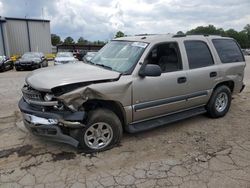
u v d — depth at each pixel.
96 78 3.71
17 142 4.20
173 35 4.81
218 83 5.40
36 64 18.81
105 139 3.97
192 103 5.00
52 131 3.62
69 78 3.63
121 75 3.95
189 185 3.11
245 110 6.27
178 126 5.07
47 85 3.51
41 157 3.73
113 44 5.02
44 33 37.94
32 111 3.67
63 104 3.56
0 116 5.59
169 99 4.53
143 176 3.29
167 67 4.53
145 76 4.12
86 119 3.73
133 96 4.03
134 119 4.20
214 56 5.35
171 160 3.71
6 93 8.29
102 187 3.05
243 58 6.10
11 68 19.94
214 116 5.53
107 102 3.96
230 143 4.31
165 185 3.11
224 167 3.53
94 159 3.70
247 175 3.34
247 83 10.89
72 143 3.68
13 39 35.47
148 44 4.32
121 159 3.72
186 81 4.71
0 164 3.53
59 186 3.06
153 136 4.56
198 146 4.18
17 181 3.14
